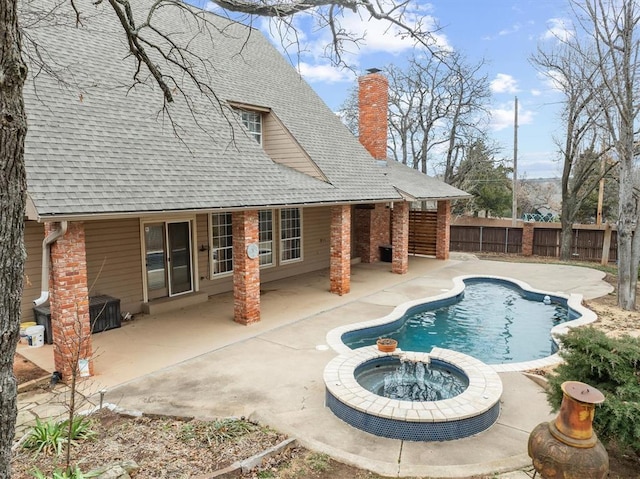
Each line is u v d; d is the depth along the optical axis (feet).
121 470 14.35
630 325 33.63
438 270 57.26
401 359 24.80
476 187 103.50
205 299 40.65
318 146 47.75
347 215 43.68
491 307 43.09
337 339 30.50
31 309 30.27
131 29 16.10
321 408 20.66
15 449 16.25
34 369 25.02
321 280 51.01
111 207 23.72
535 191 136.26
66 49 32.01
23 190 8.63
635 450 15.14
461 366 23.16
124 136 29.48
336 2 17.95
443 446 17.39
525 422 19.45
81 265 23.44
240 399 21.62
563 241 69.41
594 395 12.76
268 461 15.83
